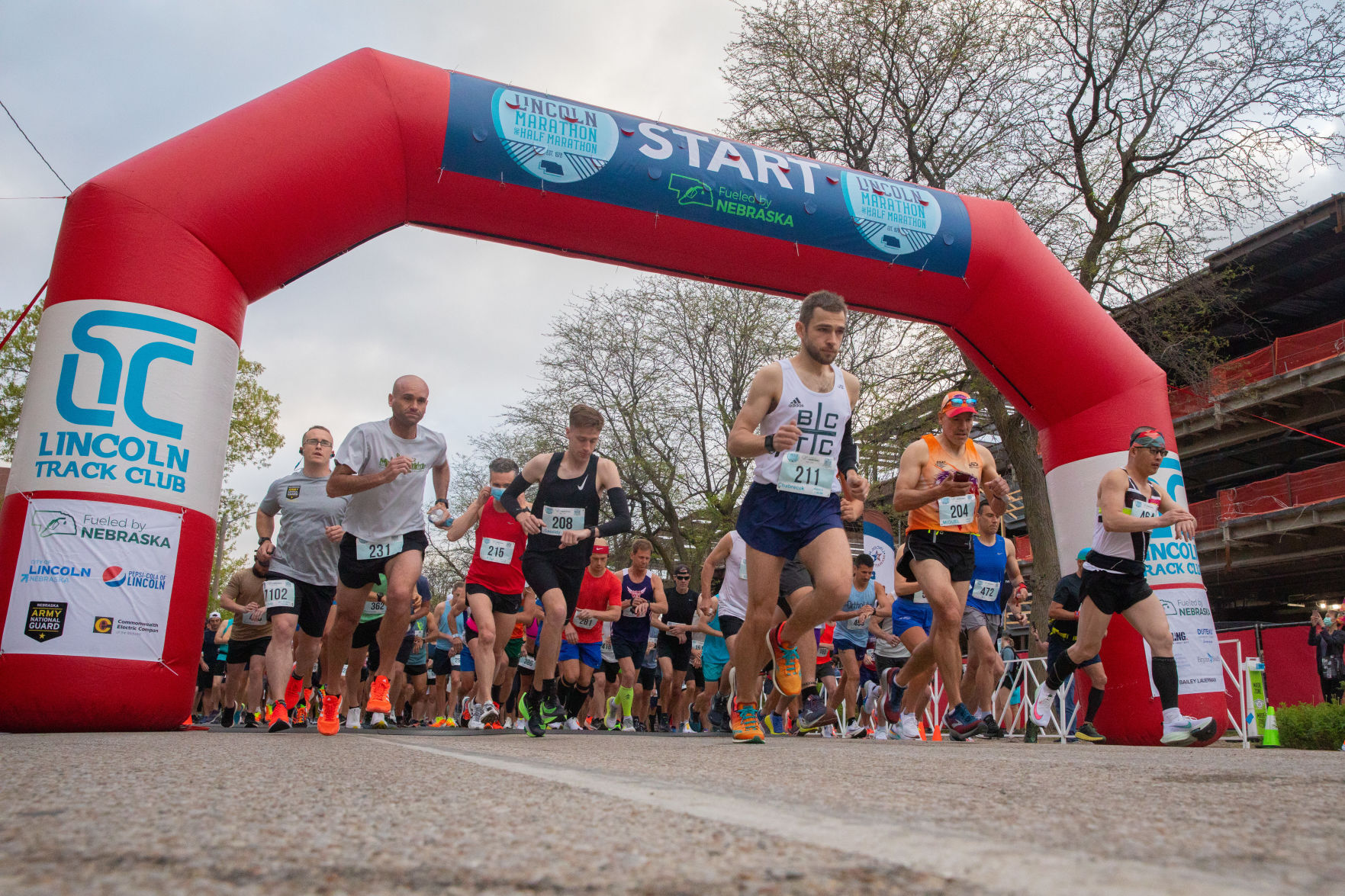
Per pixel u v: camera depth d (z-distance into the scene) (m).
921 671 6.73
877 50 15.29
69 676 5.23
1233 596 24.98
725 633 8.12
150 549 5.56
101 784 1.56
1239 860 0.89
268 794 1.42
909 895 0.72
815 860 0.87
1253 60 13.89
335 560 6.01
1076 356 8.52
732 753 3.00
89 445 5.52
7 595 5.34
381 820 1.13
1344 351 19.72
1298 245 20.16
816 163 8.49
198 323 6.01
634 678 11.05
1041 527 14.59
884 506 16.11
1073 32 14.69
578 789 1.51
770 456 3.91
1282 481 20.28
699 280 8.45
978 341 8.97
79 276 5.80
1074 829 1.10
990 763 2.60
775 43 15.59
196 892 0.72
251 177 6.39
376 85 7.12
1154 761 2.86
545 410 23.42
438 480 5.65
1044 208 14.59
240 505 22.27
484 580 6.77
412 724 12.91
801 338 4.06
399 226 7.66
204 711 12.53
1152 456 5.21
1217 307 17.92
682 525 22.59
